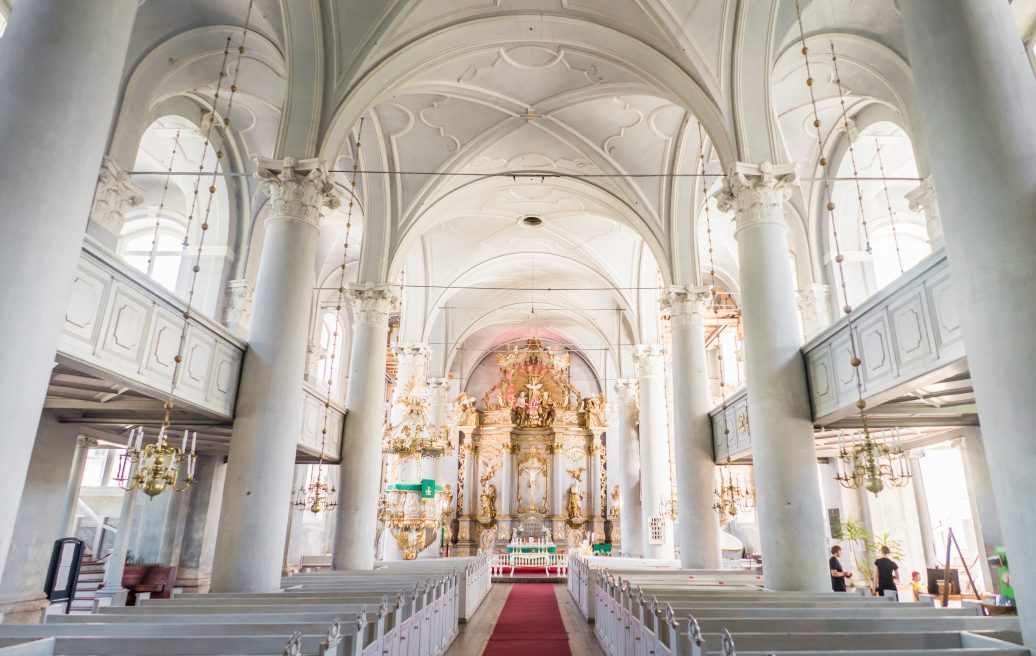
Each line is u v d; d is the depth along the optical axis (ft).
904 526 47.03
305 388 36.52
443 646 27.89
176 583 41.09
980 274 13.21
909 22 15.46
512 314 88.94
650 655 17.34
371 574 35.70
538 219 62.90
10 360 12.84
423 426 56.03
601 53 38.04
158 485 21.67
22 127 13.84
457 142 48.01
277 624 15.11
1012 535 12.22
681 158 47.65
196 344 26.07
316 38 33.17
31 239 13.43
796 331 30.45
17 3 15.03
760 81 32.99
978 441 34.04
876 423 32.48
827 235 47.29
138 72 33.68
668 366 76.74
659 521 58.90
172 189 49.57
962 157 13.80
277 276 30.78
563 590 58.70
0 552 12.41
